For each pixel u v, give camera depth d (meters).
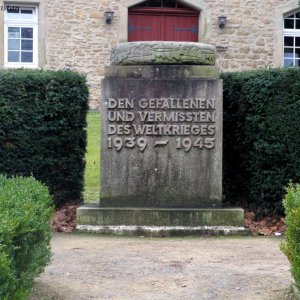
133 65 8.17
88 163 12.34
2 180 6.04
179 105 8.12
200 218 7.97
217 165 8.17
